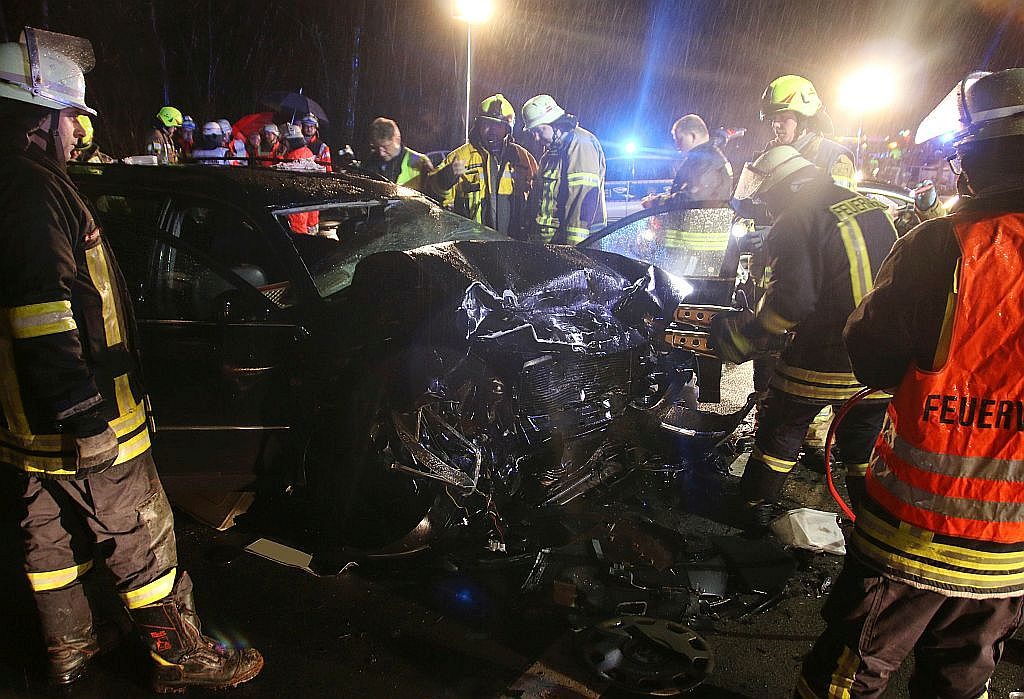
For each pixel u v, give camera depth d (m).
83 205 1.91
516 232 5.97
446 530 2.92
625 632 2.55
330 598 2.78
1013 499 1.49
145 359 2.93
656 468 3.67
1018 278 1.43
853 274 2.71
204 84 17.53
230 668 2.31
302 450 2.97
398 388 2.77
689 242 4.10
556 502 3.05
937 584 1.56
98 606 2.71
